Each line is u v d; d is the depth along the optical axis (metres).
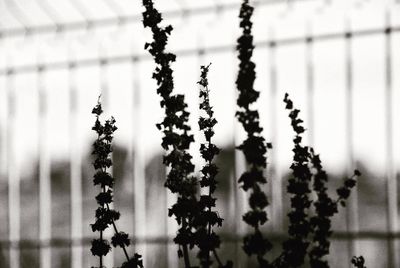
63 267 6.99
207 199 1.99
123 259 6.74
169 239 6.56
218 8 6.50
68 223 7.04
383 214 5.95
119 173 6.89
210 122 2.09
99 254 2.06
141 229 6.72
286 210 6.12
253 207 1.71
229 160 6.40
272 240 6.07
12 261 7.21
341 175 6.18
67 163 7.12
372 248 5.93
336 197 6.12
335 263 6.03
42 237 7.11
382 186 6.01
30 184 7.26
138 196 6.78
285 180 6.21
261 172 1.72
